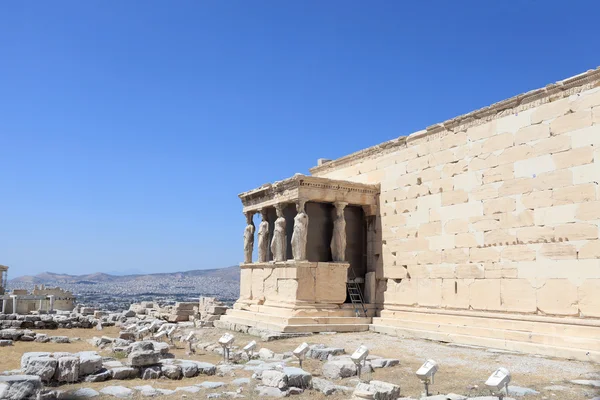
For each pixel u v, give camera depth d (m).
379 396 9.61
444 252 20.42
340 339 19.59
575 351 14.90
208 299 30.45
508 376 9.45
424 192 21.66
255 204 26.80
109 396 10.70
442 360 14.95
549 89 17.02
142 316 33.12
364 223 25.27
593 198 15.57
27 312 37.06
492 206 18.62
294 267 22.53
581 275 15.68
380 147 24.41
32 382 9.54
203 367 13.32
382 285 23.69
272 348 17.73
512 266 17.73
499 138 18.61
